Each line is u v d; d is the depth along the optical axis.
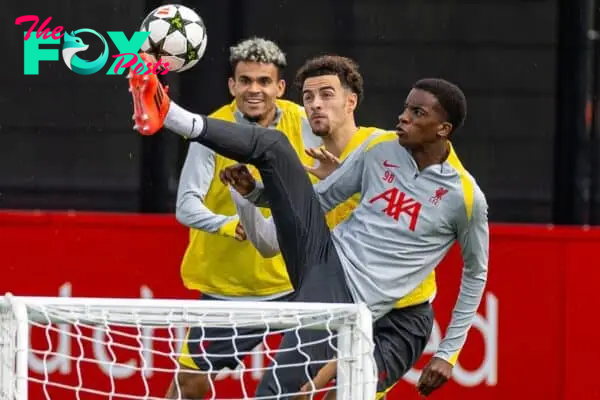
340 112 19.75
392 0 30.77
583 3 28.86
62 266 26.45
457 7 30.83
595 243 26.92
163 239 26.59
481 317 26.83
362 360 15.67
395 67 30.44
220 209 22.77
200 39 18.56
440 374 19.36
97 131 30.00
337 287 18.38
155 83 16.03
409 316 19.52
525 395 26.83
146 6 29.73
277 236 18.45
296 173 17.88
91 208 29.72
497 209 30.05
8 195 29.67
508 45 30.67
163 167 28.86
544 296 26.88
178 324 15.98
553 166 29.31
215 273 23.08
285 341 18.23
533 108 30.53
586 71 28.91
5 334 15.02
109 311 15.49
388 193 18.77
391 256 18.59
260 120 22.41
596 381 26.88
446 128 18.48
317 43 30.30
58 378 25.78
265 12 30.39
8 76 30.22
